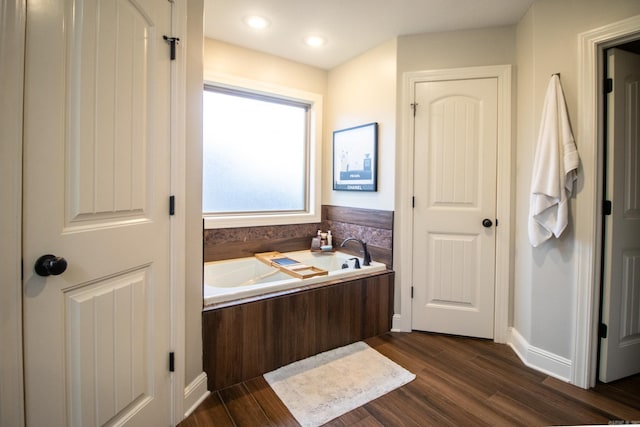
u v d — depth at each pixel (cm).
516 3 211
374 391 182
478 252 247
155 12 135
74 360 104
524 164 223
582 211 187
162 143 141
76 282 103
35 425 93
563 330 197
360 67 293
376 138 275
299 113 330
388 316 262
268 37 262
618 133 185
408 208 260
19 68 86
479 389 185
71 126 101
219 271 263
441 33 250
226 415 161
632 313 197
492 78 240
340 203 318
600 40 178
